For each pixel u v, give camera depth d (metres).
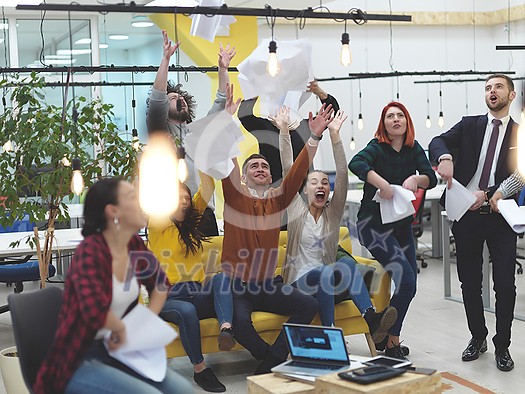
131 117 12.58
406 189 4.86
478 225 4.95
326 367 3.56
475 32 13.78
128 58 12.91
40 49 10.33
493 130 4.93
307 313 4.77
